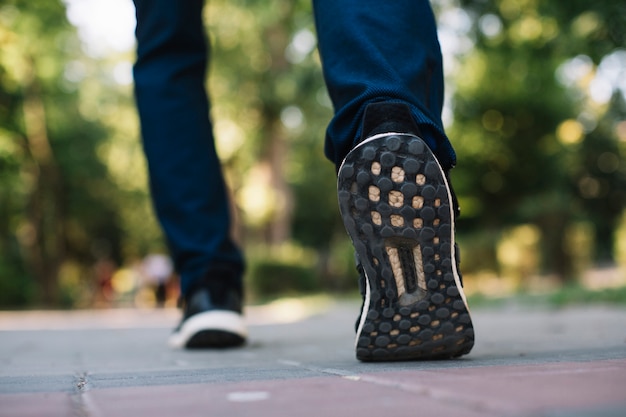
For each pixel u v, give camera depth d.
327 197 27.64
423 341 1.33
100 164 19.41
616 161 17.12
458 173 15.61
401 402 0.75
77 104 18.17
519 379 0.89
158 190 2.26
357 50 1.40
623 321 3.57
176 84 2.26
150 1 2.23
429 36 1.48
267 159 15.81
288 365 1.38
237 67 14.79
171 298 19.77
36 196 17.84
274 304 11.85
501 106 15.02
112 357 1.99
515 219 15.72
